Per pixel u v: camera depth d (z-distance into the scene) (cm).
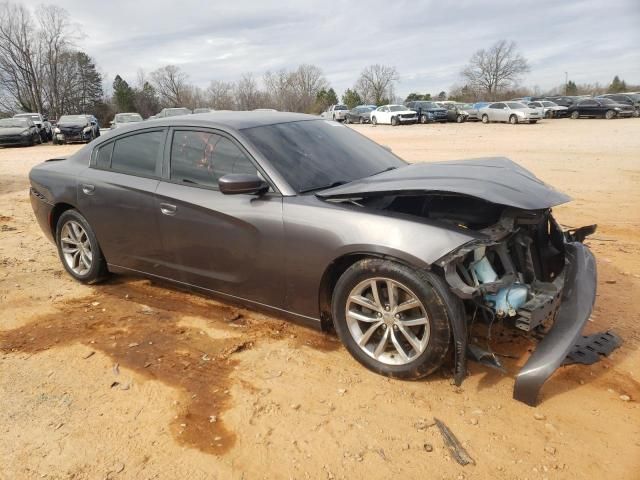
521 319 291
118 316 427
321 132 423
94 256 475
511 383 310
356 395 306
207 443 272
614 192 871
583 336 359
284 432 278
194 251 392
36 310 444
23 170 1461
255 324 401
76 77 7700
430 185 311
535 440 264
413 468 249
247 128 383
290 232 334
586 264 350
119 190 431
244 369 339
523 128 2734
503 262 317
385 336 317
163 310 435
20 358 364
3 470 259
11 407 308
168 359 355
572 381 311
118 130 457
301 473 250
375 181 342
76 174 470
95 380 334
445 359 296
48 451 271
